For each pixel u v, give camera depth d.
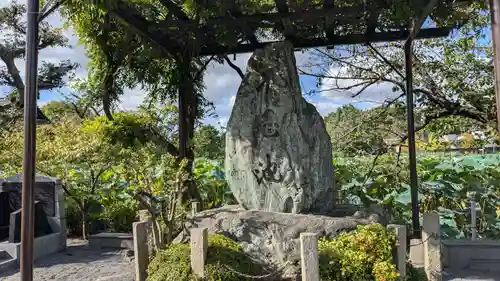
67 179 6.84
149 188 4.24
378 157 7.15
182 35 5.10
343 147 7.35
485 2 4.20
